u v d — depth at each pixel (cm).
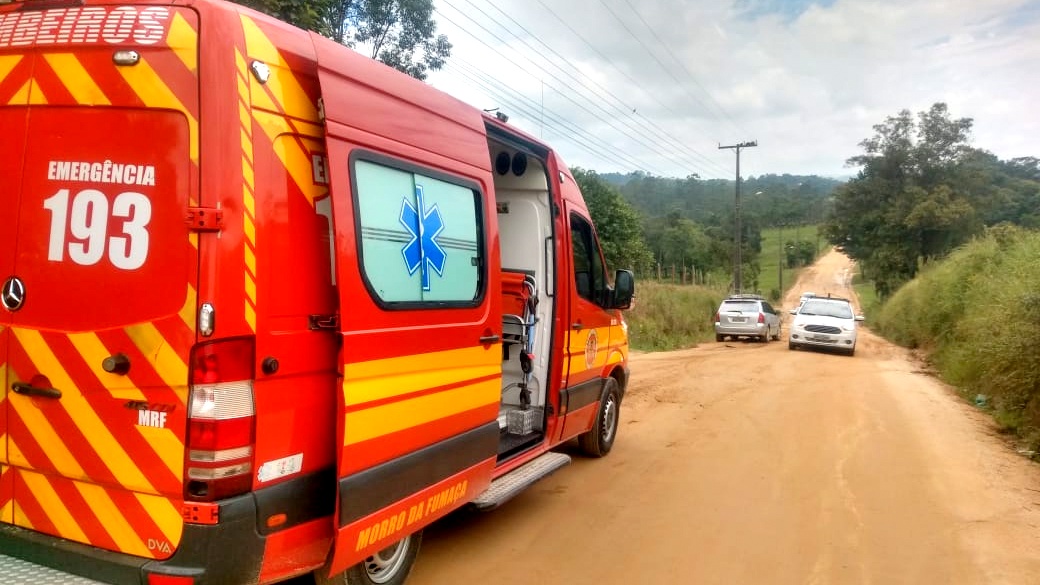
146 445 277
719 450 788
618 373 780
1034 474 718
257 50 290
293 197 302
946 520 569
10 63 301
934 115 5028
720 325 2464
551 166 602
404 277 354
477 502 459
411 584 425
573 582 437
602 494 617
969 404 1177
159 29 281
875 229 5153
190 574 269
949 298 1853
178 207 275
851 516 573
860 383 1373
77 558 285
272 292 290
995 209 5009
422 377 366
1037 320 966
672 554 487
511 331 591
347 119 320
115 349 280
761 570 464
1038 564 483
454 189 403
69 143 291
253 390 281
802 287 8019
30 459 296
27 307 295
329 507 320
